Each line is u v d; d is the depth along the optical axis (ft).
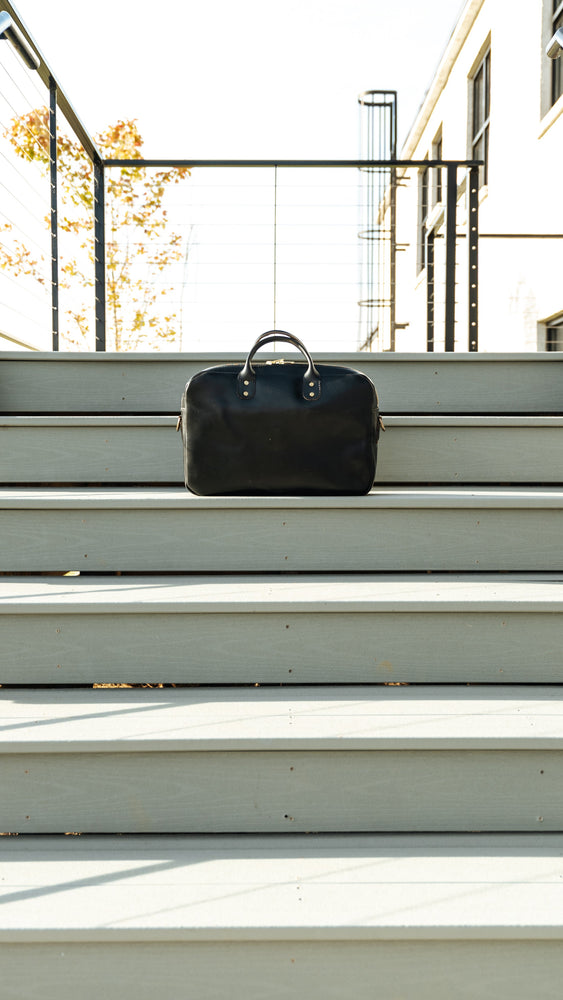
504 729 4.30
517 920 3.42
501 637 5.06
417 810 4.30
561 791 4.29
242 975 3.49
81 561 5.78
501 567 5.85
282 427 6.07
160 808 4.28
